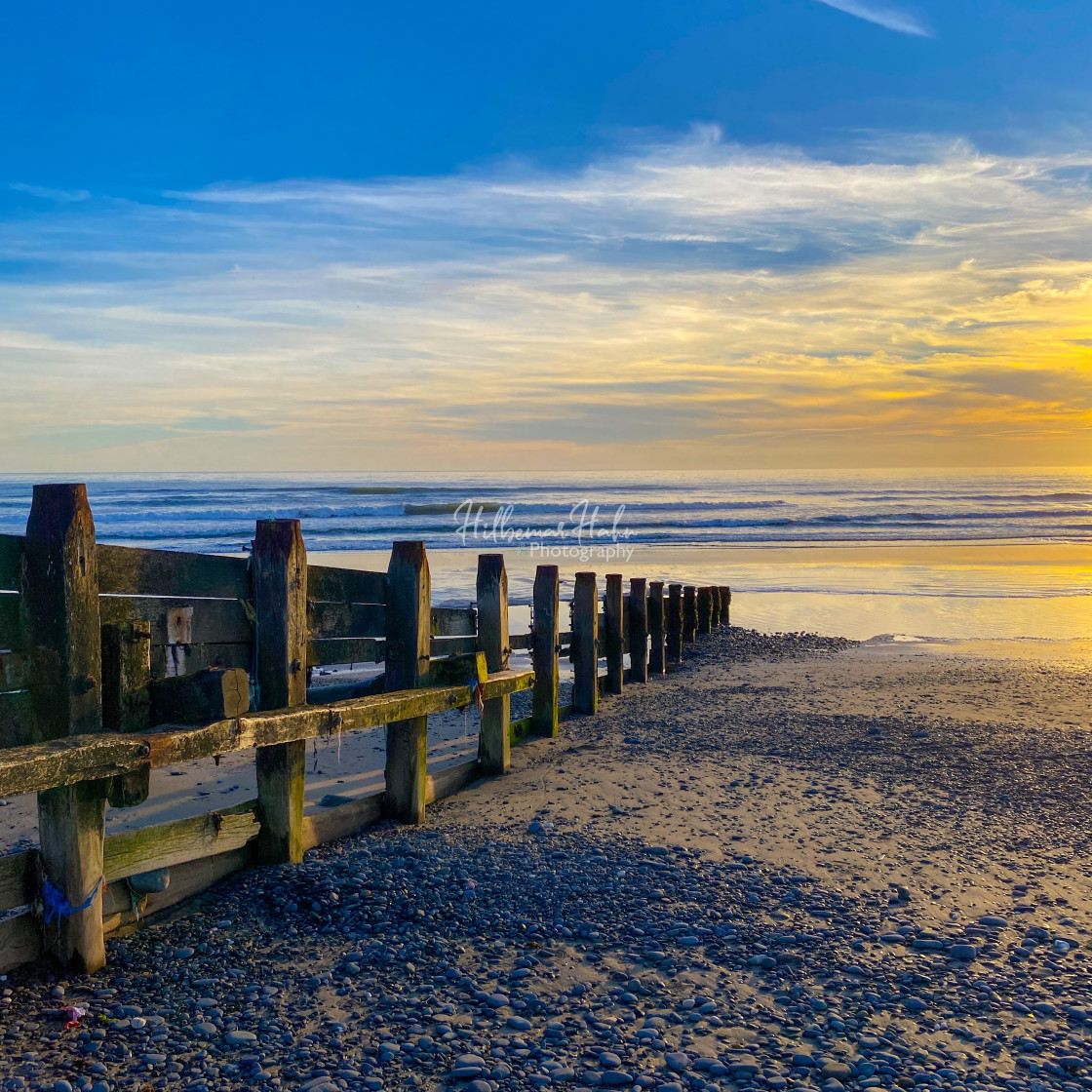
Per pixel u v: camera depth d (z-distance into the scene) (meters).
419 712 5.97
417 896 4.91
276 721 4.69
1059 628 17.50
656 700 10.84
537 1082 3.34
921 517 51.28
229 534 38.38
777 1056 3.52
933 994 3.98
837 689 11.29
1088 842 5.85
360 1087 3.28
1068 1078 3.37
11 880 3.85
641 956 4.33
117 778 3.89
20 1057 3.38
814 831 6.05
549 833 5.96
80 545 3.80
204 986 3.97
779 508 58.16
